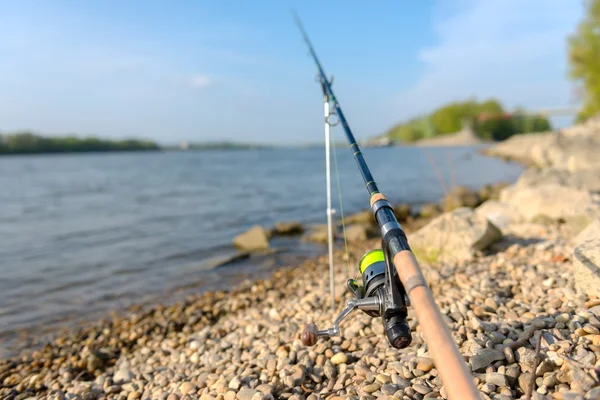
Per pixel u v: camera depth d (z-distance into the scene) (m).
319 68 1.52
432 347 0.56
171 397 1.19
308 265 2.85
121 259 3.31
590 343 0.98
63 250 3.64
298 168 14.04
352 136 1.06
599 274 1.19
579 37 10.80
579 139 9.41
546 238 2.19
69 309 2.33
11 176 11.91
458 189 4.98
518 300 1.36
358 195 6.57
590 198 2.38
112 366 1.65
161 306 2.25
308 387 1.09
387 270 0.80
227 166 16.09
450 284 1.68
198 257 3.29
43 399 1.36
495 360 1.01
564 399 0.77
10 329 2.09
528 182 3.71
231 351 1.45
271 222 4.64
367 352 1.21
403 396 0.94
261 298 2.19
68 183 9.75
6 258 3.40
